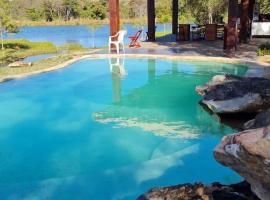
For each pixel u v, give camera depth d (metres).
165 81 10.37
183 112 7.79
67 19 49.81
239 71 10.98
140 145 6.10
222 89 7.73
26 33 32.78
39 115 7.74
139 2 51.81
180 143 6.13
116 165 5.39
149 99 8.78
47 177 5.11
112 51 14.61
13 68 11.74
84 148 6.06
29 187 4.84
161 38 19.44
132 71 11.60
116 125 7.10
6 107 8.20
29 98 8.85
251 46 14.88
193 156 5.56
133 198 4.47
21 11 48.47
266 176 2.88
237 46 14.91
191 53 13.35
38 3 51.12
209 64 12.12
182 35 17.77
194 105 8.26
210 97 7.83
